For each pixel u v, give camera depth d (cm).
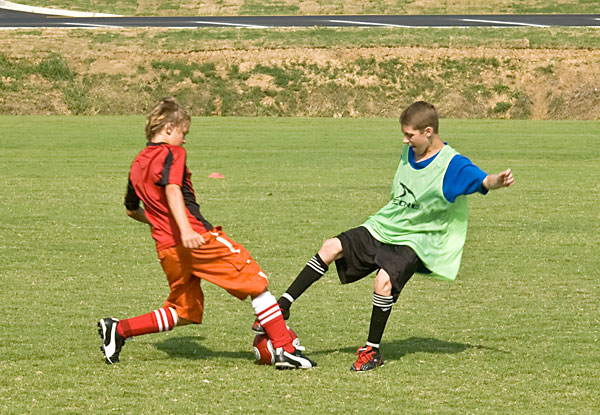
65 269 2459
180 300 1588
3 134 7088
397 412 1332
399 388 1457
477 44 10875
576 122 8912
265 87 10206
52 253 2686
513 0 14288
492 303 2122
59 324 1870
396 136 7306
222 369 1566
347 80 10294
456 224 1638
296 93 10131
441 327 1897
